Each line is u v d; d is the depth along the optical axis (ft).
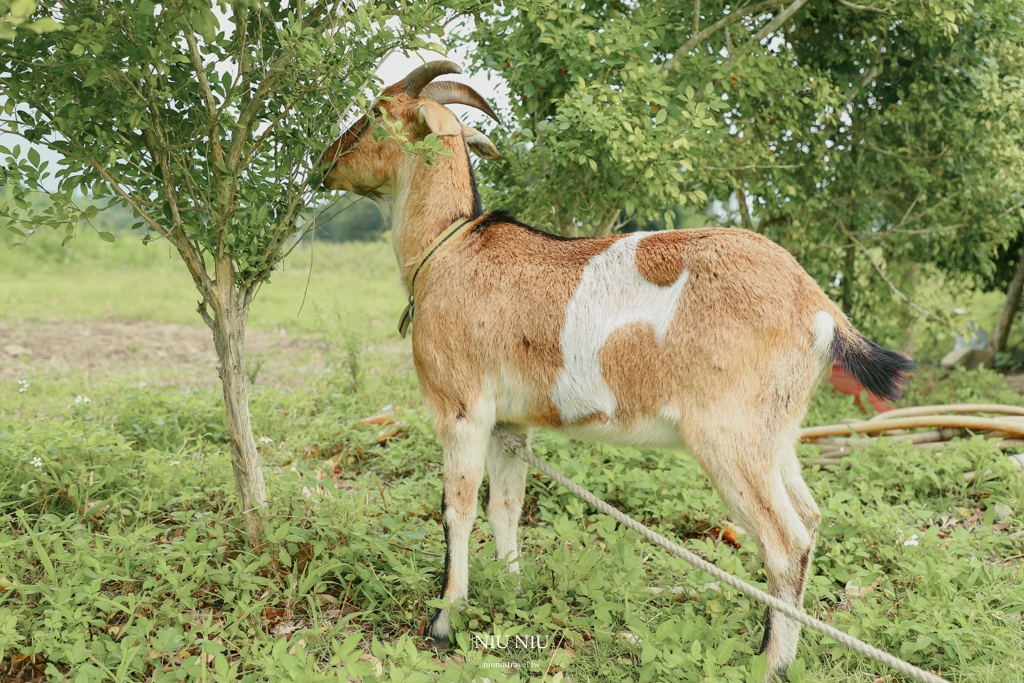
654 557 12.73
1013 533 13.82
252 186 11.77
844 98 20.03
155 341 33.22
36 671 9.84
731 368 9.61
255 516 12.39
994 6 18.88
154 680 9.32
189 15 9.09
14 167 10.48
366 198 12.78
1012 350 30.76
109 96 10.60
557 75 16.80
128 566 11.29
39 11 9.89
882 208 24.13
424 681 8.52
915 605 10.78
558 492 14.51
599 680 10.01
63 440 14.05
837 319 9.96
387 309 41.73
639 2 17.31
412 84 11.85
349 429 18.19
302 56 10.16
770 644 9.92
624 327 10.03
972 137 21.88
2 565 10.98
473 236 11.28
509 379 10.78
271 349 32.01
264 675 9.18
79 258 53.78
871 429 17.53
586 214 17.19
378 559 12.33
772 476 9.67
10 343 31.14
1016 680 9.56
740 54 18.06
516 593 11.35
